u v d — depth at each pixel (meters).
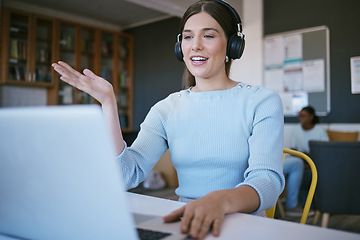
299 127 4.28
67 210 0.51
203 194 1.07
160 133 1.18
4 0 5.27
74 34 5.79
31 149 0.48
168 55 6.25
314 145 2.43
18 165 0.50
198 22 1.09
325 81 4.64
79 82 0.90
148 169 1.14
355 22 4.43
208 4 1.10
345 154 2.32
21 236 0.60
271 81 5.09
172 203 0.84
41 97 5.68
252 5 5.23
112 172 0.44
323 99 4.66
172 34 6.20
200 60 1.10
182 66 6.04
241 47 1.15
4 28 4.93
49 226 0.55
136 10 5.99
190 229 0.59
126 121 6.64
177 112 1.16
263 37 5.18
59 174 0.48
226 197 0.71
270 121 1.03
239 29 1.15
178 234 0.58
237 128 1.07
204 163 1.08
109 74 6.32
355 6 4.43
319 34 4.68
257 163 0.93
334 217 3.12
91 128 0.43
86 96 5.99
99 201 0.47
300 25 4.86
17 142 0.48
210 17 1.09
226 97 1.12
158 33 6.41
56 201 0.51
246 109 1.08
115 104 0.96
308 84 4.78
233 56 1.17
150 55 6.53
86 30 5.98
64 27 5.67
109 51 6.35
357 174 2.31
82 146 0.44
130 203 0.84
